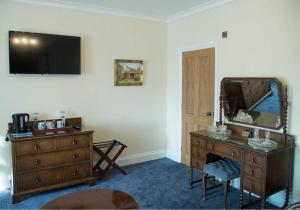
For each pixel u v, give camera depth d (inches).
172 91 179.0
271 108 114.3
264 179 97.7
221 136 121.1
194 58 157.9
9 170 133.2
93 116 155.5
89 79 152.5
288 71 108.9
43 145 121.1
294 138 107.6
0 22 126.0
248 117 125.0
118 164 166.4
